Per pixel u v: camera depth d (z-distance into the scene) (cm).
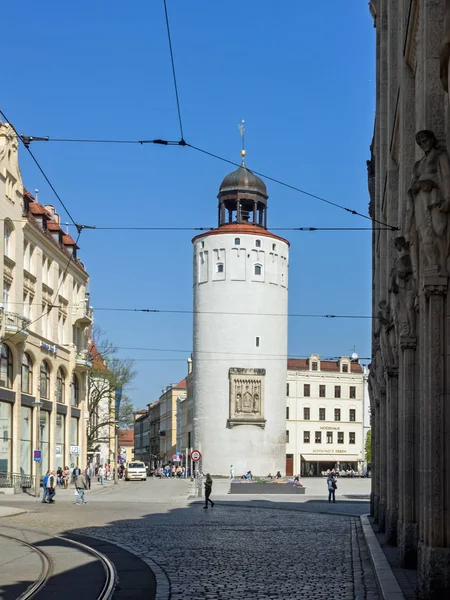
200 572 1526
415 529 1479
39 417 5025
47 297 5528
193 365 8194
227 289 7912
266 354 7944
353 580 1415
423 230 1107
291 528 2605
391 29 2006
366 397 10625
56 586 1357
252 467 7769
